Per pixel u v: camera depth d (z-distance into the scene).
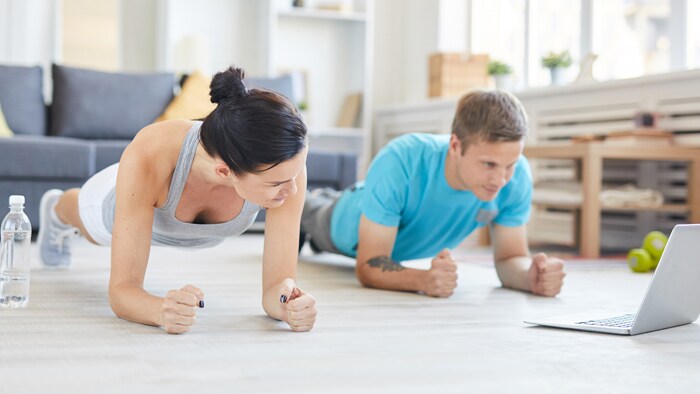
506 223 2.51
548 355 1.49
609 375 1.34
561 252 4.40
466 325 1.80
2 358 1.36
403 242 2.59
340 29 6.57
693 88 4.05
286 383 1.22
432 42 6.37
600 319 1.84
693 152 4.04
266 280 1.81
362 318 1.86
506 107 2.09
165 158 1.70
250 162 1.49
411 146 2.39
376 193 2.39
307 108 6.23
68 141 4.41
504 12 5.95
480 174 2.13
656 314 1.74
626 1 4.88
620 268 3.35
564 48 5.35
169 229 1.88
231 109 1.51
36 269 2.72
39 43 5.66
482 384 1.26
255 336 1.60
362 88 6.41
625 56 4.89
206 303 2.04
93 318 1.77
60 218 2.64
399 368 1.35
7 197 4.28
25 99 4.99
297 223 1.81
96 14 5.72
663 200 4.42
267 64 6.04
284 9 6.09
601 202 3.96
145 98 5.17
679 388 1.26
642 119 4.16
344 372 1.31
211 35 6.17
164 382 1.21
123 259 1.73
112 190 2.03
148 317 1.66
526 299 2.26
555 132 4.93
